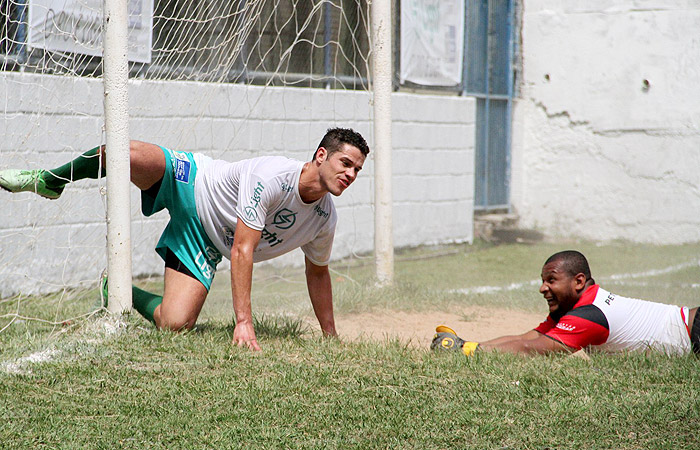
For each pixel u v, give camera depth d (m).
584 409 6.97
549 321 9.56
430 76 23.00
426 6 22.58
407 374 8.07
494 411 6.98
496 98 26.59
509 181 27.34
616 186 25.73
